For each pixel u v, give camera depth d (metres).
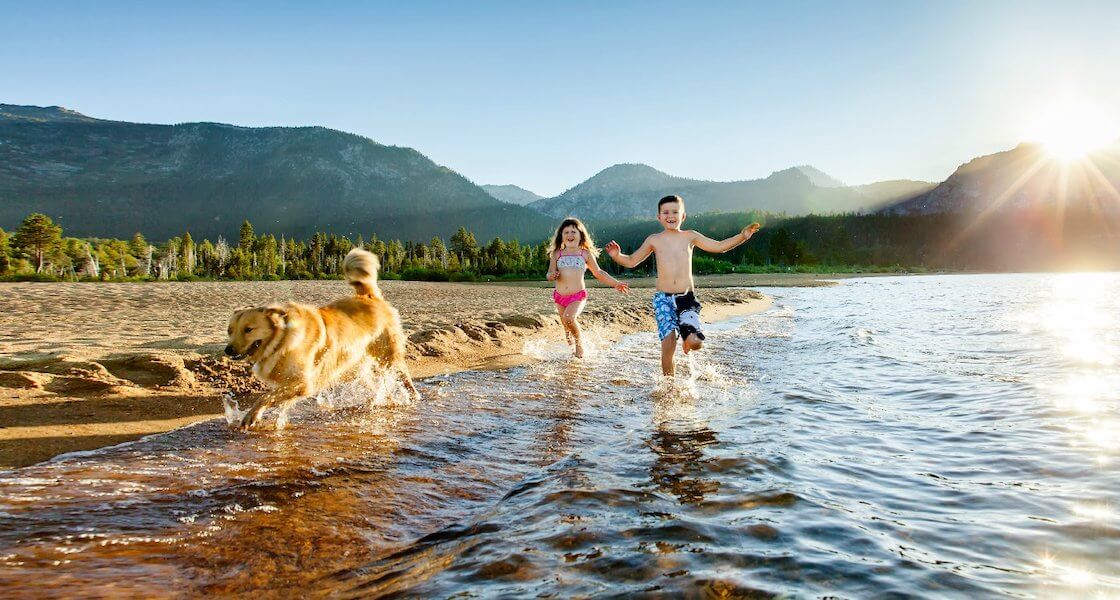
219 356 6.16
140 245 96.12
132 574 2.16
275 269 97.75
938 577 2.04
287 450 3.74
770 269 95.38
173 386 5.32
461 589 2.00
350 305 5.58
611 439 4.07
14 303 14.10
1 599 1.93
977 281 45.94
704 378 6.25
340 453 3.69
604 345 9.25
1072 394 5.06
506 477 3.35
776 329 11.22
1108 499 2.78
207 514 2.73
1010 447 3.63
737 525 2.48
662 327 6.24
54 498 2.85
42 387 4.83
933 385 5.63
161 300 16.70
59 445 3.74
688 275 6.31
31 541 2.39
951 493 2.88
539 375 6.46
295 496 2.98
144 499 2.88
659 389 5.72
